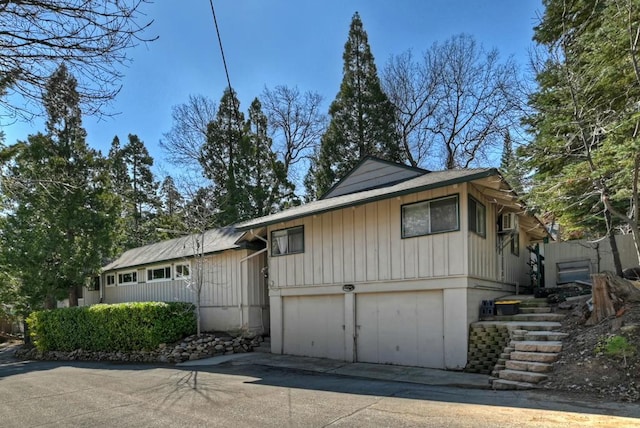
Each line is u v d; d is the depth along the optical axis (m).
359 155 24.98
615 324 7.01
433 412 5.43
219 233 16.97
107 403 7.07
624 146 7.03
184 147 29.91
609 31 8.45
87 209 20.34
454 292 9.12
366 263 10.69
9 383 10.16
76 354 15.77
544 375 6.62
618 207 11.20
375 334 10.45
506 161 15.23
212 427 5.29
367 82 25.64
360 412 5.60
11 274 18.97
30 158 17.17
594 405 5.37
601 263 12.68
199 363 11.59
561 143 9.20
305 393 7.03
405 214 10.09
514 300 9.67
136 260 19.67
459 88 27.81
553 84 10.35
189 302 15.43
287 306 12.66
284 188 28.58
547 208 10.20
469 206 9.31
